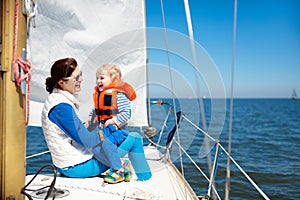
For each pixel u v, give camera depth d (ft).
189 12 5.06
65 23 8.45
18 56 4.37
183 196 6.46
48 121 6.77
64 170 7.07
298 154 36.63
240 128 71.36
